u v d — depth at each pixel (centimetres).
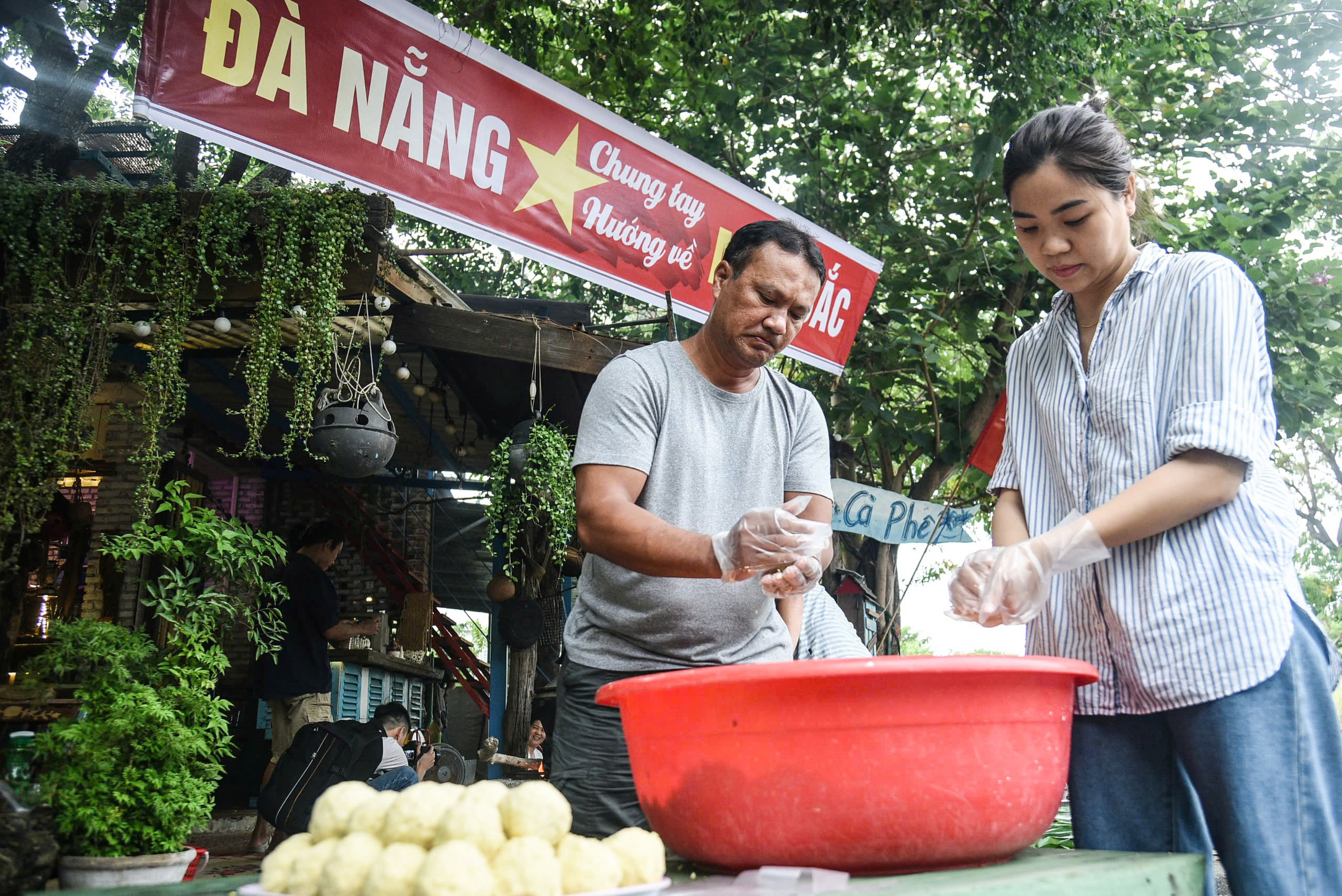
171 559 471
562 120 552
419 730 763
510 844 105
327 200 484
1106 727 183
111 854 383
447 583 1234
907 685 123
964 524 729
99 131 922
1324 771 164
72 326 470
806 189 925
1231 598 166
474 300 878
